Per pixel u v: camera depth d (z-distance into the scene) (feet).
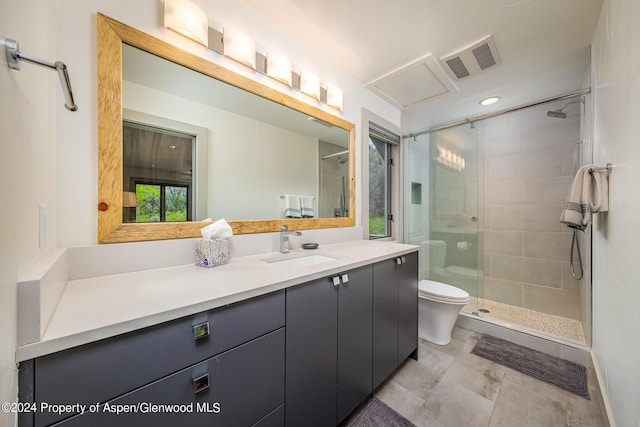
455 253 8.45
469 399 4.67
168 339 2.14
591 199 4.22
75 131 2.89
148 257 3.40
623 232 3.29
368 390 4.44
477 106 8.36
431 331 6.74
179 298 2.36
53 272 2.05
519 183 8.54
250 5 4.52
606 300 4.28
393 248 5.69
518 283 8.58
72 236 2.87
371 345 4.54
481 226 8.81
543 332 6.52
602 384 4.39
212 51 4.12
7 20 1.54
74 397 1.73
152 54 3.54
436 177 8.75
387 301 4.99
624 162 3.23
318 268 3.61
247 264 3.90
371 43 5.46
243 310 2.65
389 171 8.98
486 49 5.46
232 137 4.58
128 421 1.94
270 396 2.93
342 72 6.54
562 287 7.81
